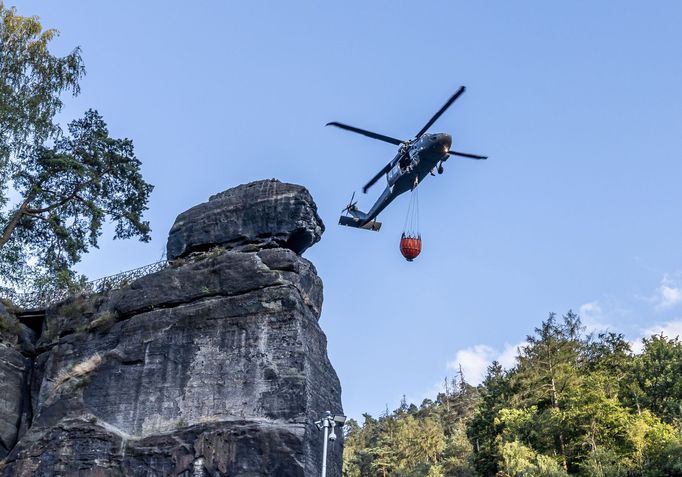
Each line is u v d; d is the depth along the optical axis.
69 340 33.88
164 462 28.31
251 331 30.48
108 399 30.88
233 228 34.50
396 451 84.50
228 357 30.20
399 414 106.62
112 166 42.56
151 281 33.56
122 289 34.56
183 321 31.64
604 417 48.31
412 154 36.28
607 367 63.38
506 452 48.84
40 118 34.97
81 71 36.56
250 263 32.12
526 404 57.19
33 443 30.14
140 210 43.28
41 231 40.56
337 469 30.52
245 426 28.06
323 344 32.50
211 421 28.78
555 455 49.12
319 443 28.88
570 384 55.62
